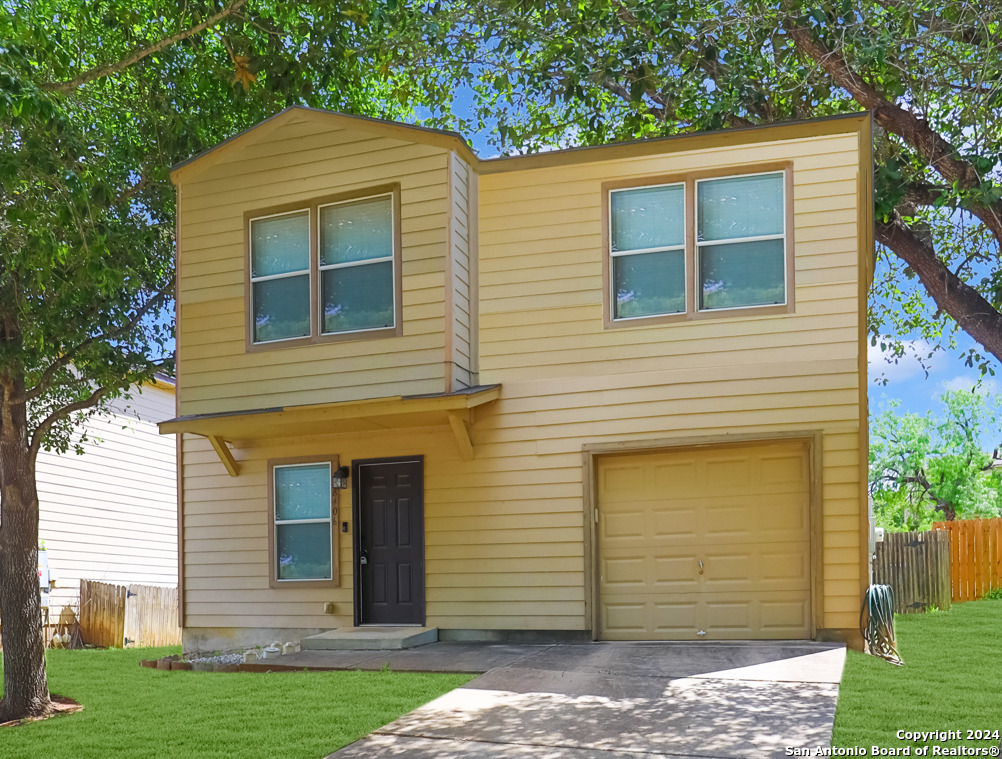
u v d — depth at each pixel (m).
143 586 19.14
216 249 13.83
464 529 12.80
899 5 13.34
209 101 15.00
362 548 13.48
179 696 10.16
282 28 13.12
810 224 11.86
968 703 8.67
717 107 14.95
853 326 11.58
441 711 8.61
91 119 11.99
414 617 13.09
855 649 11.19
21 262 9.34
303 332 13.26
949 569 17.17
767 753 7.11
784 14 14.48
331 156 13.30
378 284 12.93
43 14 11.57
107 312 12.88
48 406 14.16
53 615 18.53
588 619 12.10
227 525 14.16
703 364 12.00
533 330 12.71
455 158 12.80
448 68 18.38
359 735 8.02
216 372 13.61
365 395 12.70
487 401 12.52
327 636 12.41
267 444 14.08
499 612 12.50
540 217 12.88
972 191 13.46
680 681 9.36
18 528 10.86
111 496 20.83
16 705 10.23
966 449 37.22
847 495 11.37
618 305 12.48
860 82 14.72
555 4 16.03
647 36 15.43
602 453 12.30
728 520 11.92
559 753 7.31
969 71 13.24
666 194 12.48
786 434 11.59
